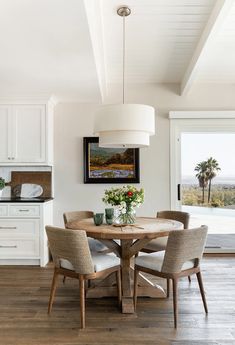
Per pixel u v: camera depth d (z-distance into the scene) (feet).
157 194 16.02
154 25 10.96
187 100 16.10
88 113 16.11
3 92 14.28
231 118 15.88
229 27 11.07
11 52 9.93
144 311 9.30
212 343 7.56
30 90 14.03
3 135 14.76
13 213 13.84
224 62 13.87
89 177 15.88
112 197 10.32
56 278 9.23
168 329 8.23
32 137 14.78
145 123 9.12
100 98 15.47
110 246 9.93
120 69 14.58
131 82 16.03
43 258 13.84
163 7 9.94
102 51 12.10
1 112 14.78
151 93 16.14
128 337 7.82
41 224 13.82
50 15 7.69
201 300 10.06
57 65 11.09
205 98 16.11
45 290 10.94
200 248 8.94
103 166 15.88
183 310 9.36
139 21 10.71
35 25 8.18
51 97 14.89
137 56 13.33
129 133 9.22
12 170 15.98
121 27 11.06
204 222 16.16
